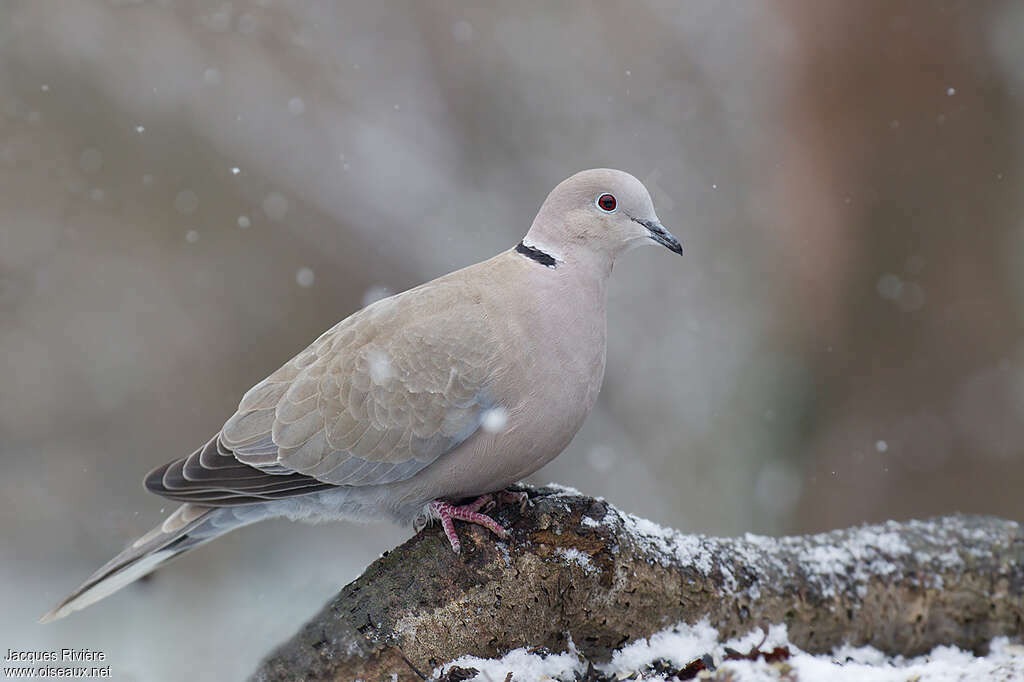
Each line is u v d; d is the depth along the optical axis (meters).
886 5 13.43
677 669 6.74
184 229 17.09
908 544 7.65
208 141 17.48
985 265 13.52
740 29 17.80
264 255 16.89
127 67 17.70
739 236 17.23
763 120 16.53
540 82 18.17
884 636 7.48
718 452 15.26
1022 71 13.27
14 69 17.48
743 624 7.04
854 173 13.77
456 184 17.56
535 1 18.48
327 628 6.34
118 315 16.45
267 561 13.54
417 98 18.05
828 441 14.19
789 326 14.57
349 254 16.95
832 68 13.74
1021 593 7.66
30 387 15.75
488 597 6.48
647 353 16.62
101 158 17.38
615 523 6.78
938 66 13.38
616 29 18.41
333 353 6.93
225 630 10.84
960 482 13.59
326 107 17.83
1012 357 13.50
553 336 6.73
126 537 13.77
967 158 13.45
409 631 6.34
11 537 13.93
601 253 7.02
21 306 16.42
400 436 6.71
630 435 16.19
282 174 17.31
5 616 11.54
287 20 18.12
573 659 6.66
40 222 16.95
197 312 16.52
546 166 17.80
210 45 17.91
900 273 13.77
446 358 6.69
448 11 18.30
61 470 15.12
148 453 15.61
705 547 7.10
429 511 6.86
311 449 6.77
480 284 6.90
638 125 18.02
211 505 6.86
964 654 7.62
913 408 13.77
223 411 15.99
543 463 7.00
